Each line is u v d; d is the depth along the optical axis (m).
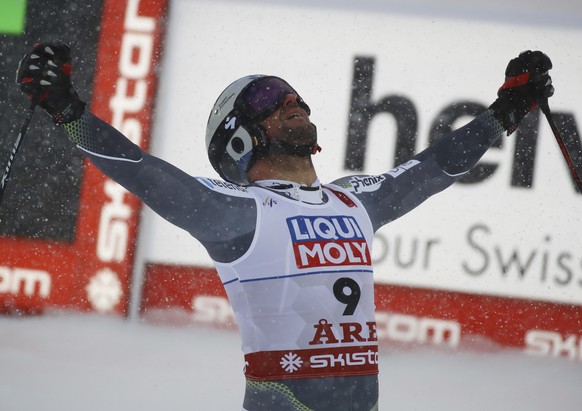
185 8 27.75
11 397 18.52
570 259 26.22
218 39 27.66
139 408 18.28
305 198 10.47
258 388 9.91
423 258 26.47
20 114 27.75
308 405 9.77
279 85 10.85
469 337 26.09
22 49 27.81
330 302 9.97
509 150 26.45
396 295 26.41
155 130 27.59
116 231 27.34
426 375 22.94
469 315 26.23
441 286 26.39
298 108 10.70
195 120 27.61
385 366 23.70
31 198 27.52
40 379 20.12
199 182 10.02
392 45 27.12
